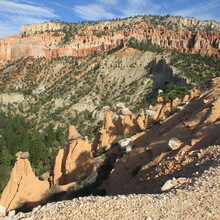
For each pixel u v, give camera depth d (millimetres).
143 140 31016
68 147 38344
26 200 29953
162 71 109625
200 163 16344
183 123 25672
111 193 23875
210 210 10883
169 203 11500
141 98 100812
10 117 111875
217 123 20875
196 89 44406
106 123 46344
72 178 36156
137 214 10594
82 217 10219
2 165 55562
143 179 20562
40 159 62719
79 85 131125
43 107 125312
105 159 34719
